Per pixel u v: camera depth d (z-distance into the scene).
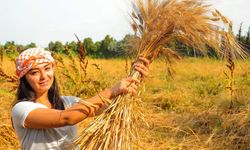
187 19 2.68
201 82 10.80
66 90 7.37
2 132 5.54
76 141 2.63
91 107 2.51
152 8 2.77
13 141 5.50
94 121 2.68
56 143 2.58
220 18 2.69
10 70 8.39
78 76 7.31
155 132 5.91
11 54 7.22
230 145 5.43
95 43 28.23
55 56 7.00
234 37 2.73
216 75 11.96
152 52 2.80
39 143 2.55
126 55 2.93
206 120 6.32
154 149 5.34
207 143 5.50
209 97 8.66
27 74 2.55
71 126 2.67
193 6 2.73
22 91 2.60
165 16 2.73
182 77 12.23
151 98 8.22
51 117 2.46
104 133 2.66
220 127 5.98
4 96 8.04
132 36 2.86
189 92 9.39
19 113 2.53
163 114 7.21
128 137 2.70
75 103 2.60
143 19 2.80
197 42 2.72
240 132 5.69
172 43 2.84
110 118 2.68
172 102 8.18
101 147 2.65
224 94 7.31
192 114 6.80
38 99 2.63
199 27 2.69
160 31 2.75
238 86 8.48
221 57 2.77
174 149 5.46
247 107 6.50
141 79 2.77
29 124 2.52
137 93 2.80
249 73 9.69
